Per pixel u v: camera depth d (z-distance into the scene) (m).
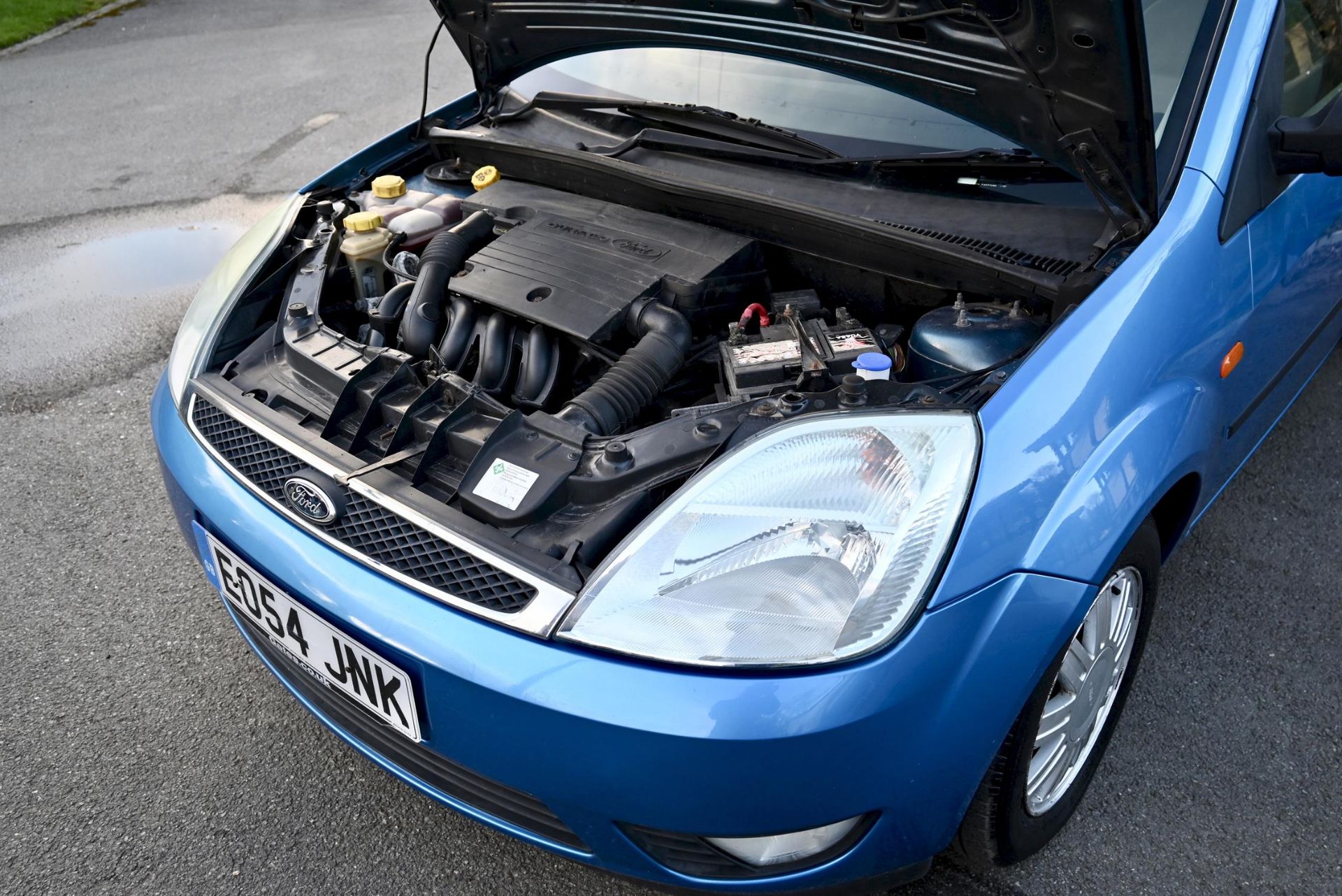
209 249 4.62
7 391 3.58
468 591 1.54
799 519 1.49
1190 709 2.28
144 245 4.67
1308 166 1.95
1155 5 2.02
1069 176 2.12
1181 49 2.00
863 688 1.39
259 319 2.28
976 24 1.79
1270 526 2.80
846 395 1.66
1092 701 1.92
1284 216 2.10
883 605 1.42
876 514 1.48
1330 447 3.09
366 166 2.85
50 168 5.60
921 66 2.00
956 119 2.28
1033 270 1.87
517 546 1.59
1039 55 1.70
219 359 2.17
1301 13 2.20
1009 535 1.51
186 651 2.51
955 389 1.67
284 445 1.85
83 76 7.30
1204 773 2.13
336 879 1.96
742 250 2.20
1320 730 2.22
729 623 1.42
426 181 2.85
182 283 4.34
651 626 1.43
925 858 1.65
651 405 2.08
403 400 1.88
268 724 2.30
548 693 1.43
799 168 2.35
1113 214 1.85
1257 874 1.92
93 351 3.84
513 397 2.04
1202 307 1.86
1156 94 2.00
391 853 2.01
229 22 8.70
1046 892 1.90
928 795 1.53
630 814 1.47
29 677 2.43
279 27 8.44
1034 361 1.65
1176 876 1.92
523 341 2.10
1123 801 2.07
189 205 5.09
